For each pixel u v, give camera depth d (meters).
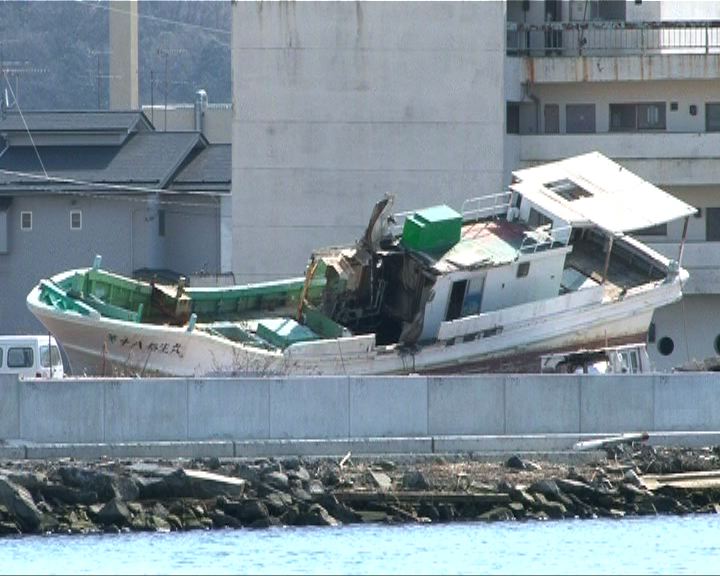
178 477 146.12
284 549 133.62
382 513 147.75
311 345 198.38
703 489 156.38
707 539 140.12
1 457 156.12
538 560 130.12
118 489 144.62
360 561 128.62
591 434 166.50
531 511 150.25
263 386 161.25
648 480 158.88
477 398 165.00
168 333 196.25
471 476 154.88
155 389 159.88
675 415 169.38
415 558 130.12
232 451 158.88
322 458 158.38
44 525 141.38
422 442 162.00
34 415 158.50
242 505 145.12
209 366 197.25
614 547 136.00
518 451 163.62
